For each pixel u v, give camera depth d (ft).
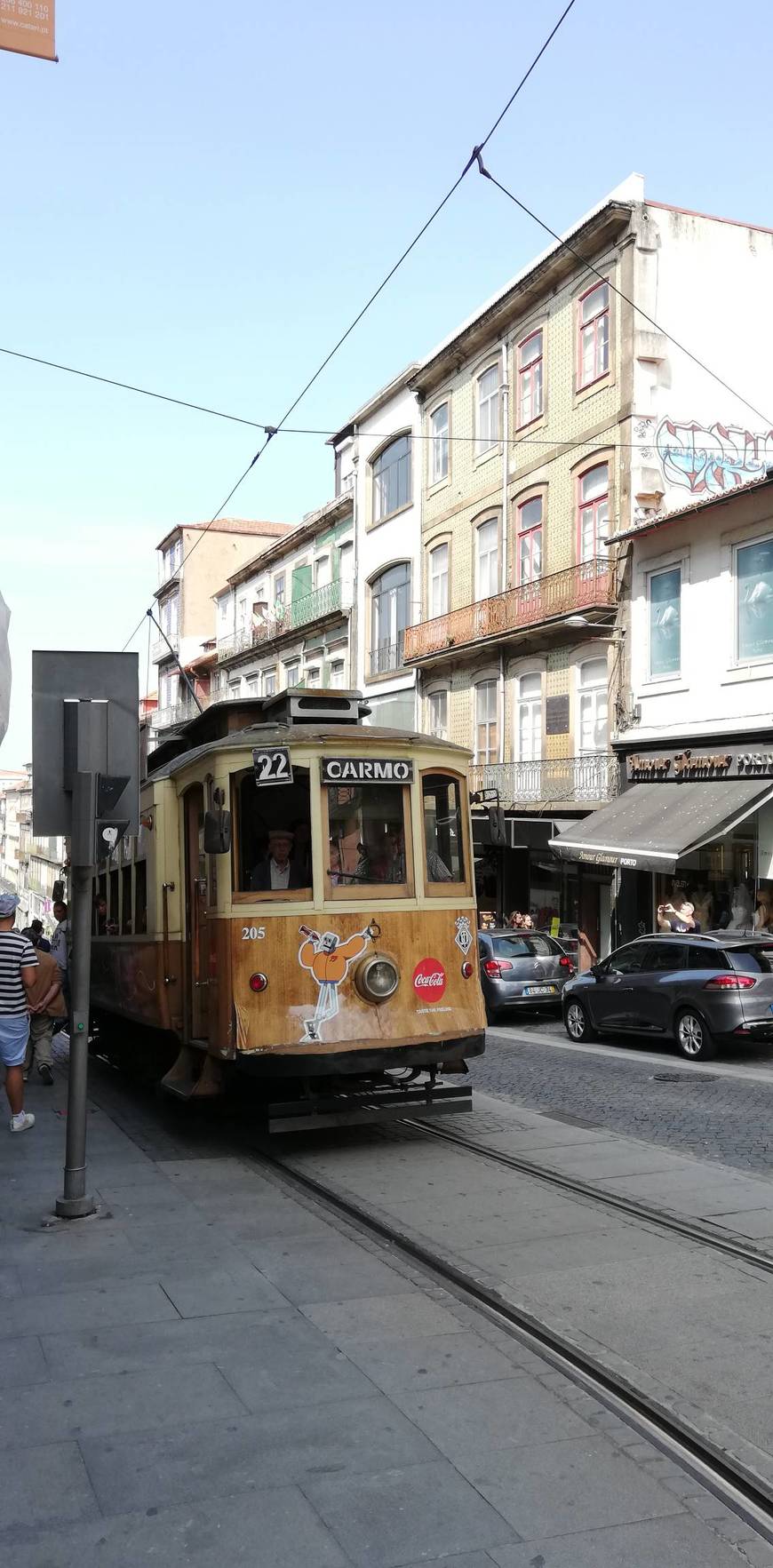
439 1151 31.24
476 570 99.76
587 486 83.76
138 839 39.55
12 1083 33.68
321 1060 29.48
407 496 113.09
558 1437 14.93
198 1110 37.70
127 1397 16.03
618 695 78.64
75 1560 12.23
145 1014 37.50
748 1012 48.65
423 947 31.17
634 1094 40.68
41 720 25.00
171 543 202.90
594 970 57.62
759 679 66.49
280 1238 23.58
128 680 25.38
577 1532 12.75
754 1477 13.73
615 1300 19.75
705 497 79.92
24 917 302.45
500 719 93.81
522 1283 20.56
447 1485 13.70
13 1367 17.04
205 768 31.68
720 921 69.72
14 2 23.41
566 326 86.12
